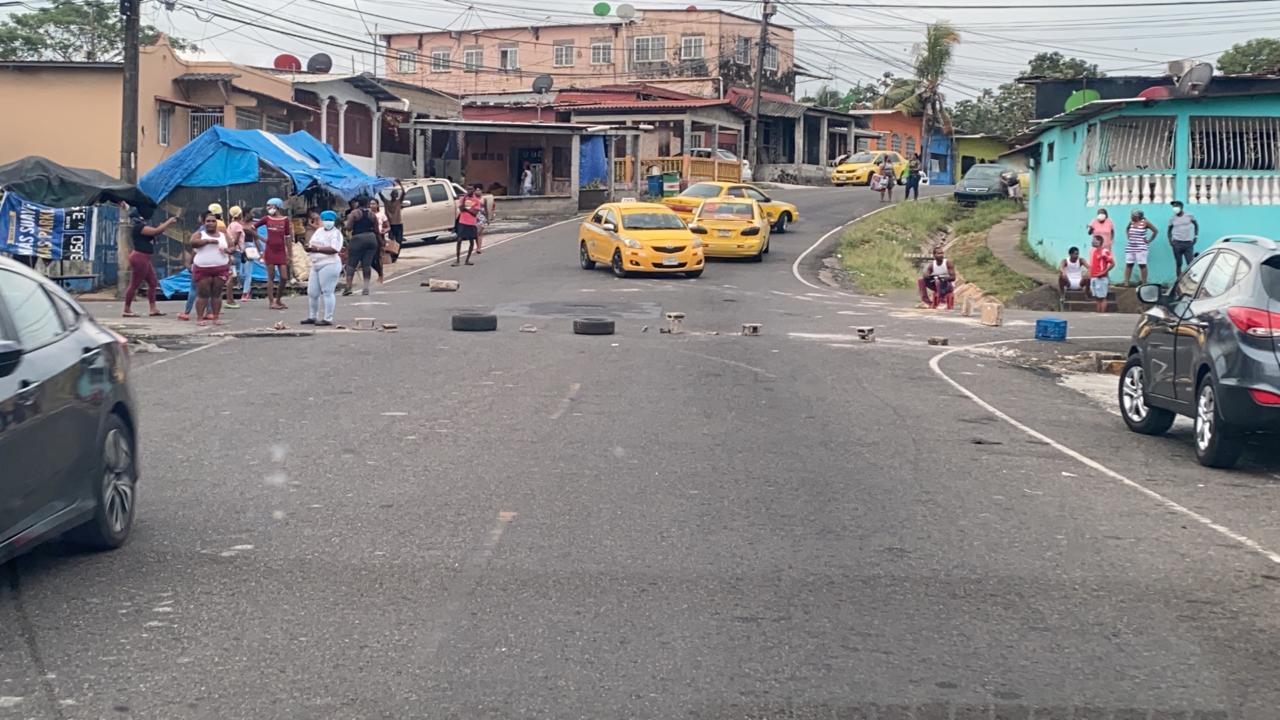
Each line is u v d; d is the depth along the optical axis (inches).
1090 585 275.4
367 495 345.1
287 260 971.9
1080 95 1518.2
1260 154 1154.7
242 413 473.4
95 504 280.8
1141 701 209.3
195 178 1106.7
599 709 201.5
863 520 328.2
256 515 323.3
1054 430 485.7
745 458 404.8
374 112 1871.3
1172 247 1107.9
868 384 583.2
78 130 1337.4
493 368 601.6
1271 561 298.4
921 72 3075.8
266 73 1617.9
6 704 200.1
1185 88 1125.1
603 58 2878.9
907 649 232.1
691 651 228.5
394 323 800.9
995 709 204.8
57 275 1051.9
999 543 309.0
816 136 2970.0
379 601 254.8
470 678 213.6
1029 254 1434.5
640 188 2182.6
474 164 2220.7
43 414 257.9
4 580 267.7
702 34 2805.1
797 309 962.7
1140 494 372.2
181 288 1038.4
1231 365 402.9
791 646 232.4
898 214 1740.9
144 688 207.5
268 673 214.8
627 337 748.0
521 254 1407.5
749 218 1374.3
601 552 292.4
